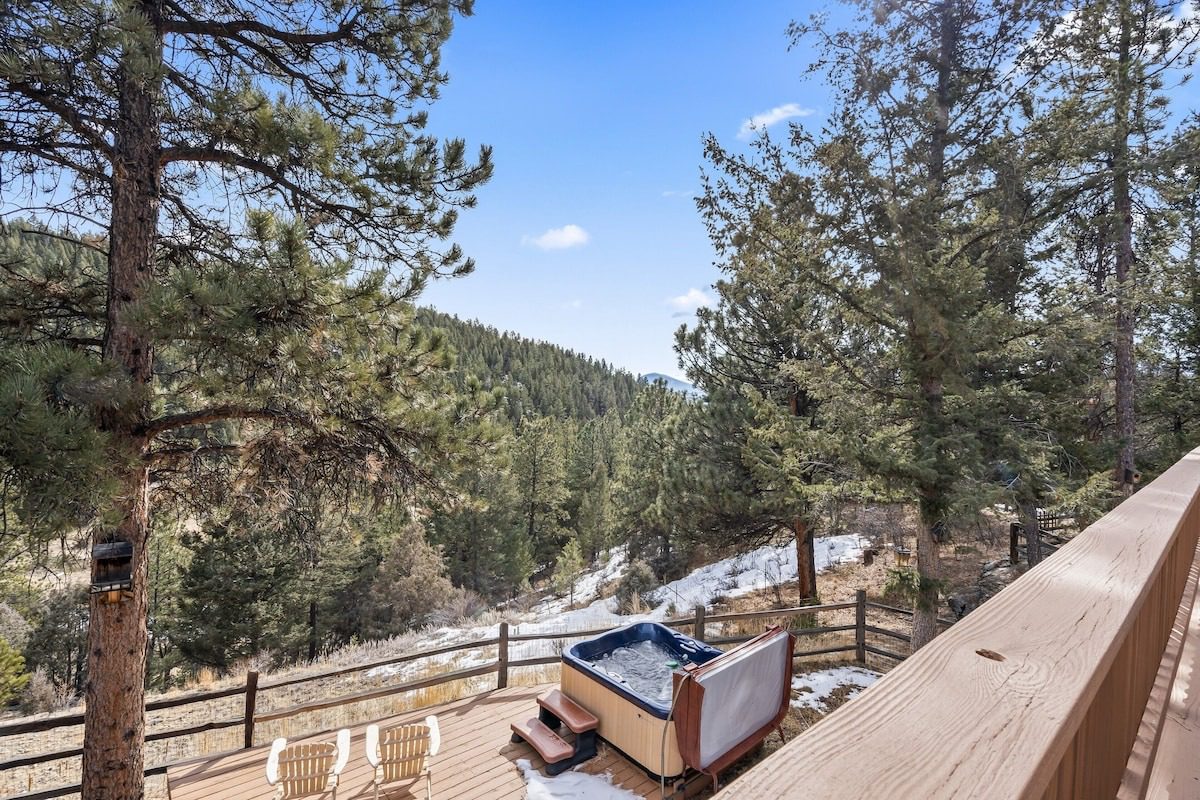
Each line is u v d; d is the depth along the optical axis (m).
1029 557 10.27
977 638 0.96
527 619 16.14
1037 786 0.65
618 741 5.11
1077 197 7.25
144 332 3.59
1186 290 9.34
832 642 9.30
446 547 26.53
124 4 3.51
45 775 7.07
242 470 5.68
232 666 17.17
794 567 15.84
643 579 18.36
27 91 3.91
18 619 16.53
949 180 6.57
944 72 6.45
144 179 4.42
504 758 5.22
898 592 6.56
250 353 3.94
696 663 5.89
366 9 5.20
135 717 4.47
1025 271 8.14
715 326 11.75
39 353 3.35
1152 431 12.40
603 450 40.09
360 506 6.09
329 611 21.09
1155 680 1.73
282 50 5.36
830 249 6.38
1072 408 8.92
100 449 3.25
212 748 6.65
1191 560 2.57
